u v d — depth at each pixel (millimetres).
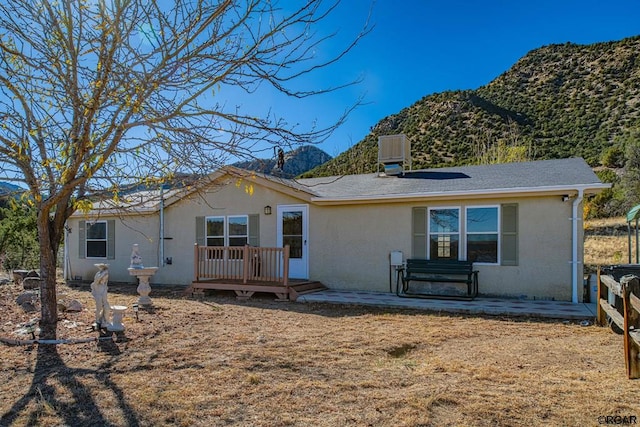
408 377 4520
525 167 11875
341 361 5109
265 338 6246
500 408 3658
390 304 9102
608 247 19453
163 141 4828
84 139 4832
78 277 15641
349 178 14109
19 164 5184
